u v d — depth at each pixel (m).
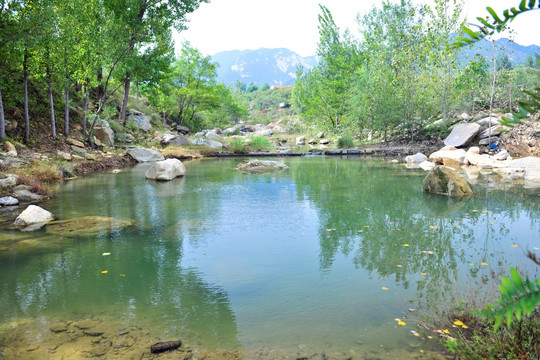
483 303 3.60
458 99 24.94
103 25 18.92
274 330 3.31
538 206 8.09
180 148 25.70
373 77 28.98
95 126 21.47
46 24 14.09
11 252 5.56
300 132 50.50
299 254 5.39
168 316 3.60
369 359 2.83
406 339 3.10
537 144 18.23
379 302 3.81
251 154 25.78
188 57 36.47
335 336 3.19
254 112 94.62
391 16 30.34
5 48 14.04
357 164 19.08
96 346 3.05
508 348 2.61
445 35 22.09
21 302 3.93
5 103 16.39
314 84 44.38
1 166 11.59
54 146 17.12
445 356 2.83
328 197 9.85
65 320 3.53
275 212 8.13
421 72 25.44
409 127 27.73
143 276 4.63
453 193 9.68
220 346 3.06
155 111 35.88
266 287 4.26
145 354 2.94
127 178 13.99
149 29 21.53
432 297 3.88
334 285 4.28
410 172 15.20
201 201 9.42
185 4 22.53
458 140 21.22
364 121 30.19
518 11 1.35
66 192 10.79
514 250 5.30
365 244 5.80
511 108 23.73
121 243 5.98
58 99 20.61
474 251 5.32
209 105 38.66
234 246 5.79
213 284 4.37
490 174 13.70
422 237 6.09
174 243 5.97
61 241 6.09
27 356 2.90
